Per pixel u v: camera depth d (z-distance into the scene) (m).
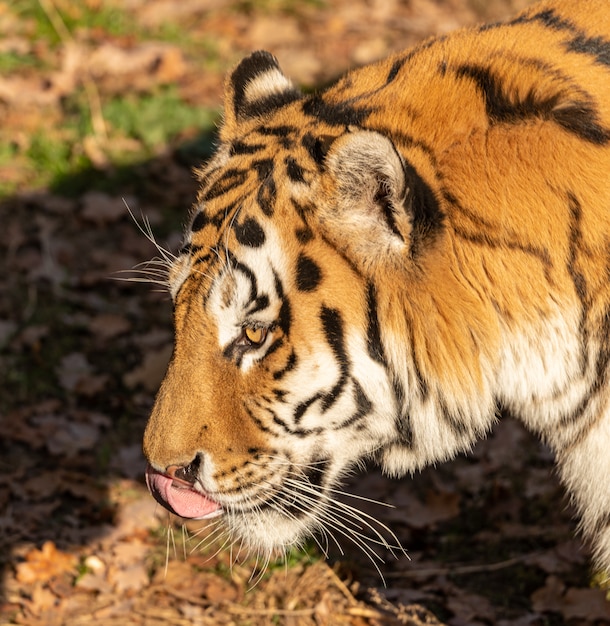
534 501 10.73
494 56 6.55
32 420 11.59
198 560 9.89
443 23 21.09
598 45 6.46
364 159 5.90
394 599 9.53
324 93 6.99
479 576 9.85
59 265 13.98
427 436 6.75
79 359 12.56
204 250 6.57
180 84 17.72
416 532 10.38
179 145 16.12
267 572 9.73
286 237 6.32
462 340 6.29
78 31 18.86
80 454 11.23
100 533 10.18
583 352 6.34
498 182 6.20
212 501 6.90
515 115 6.30
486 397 6.50
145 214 14.91
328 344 6.39
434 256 6.17
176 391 6.65
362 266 6.27
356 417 6.67
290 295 6.34
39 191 15.12
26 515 10.30
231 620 9.24
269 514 6.95
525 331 6.30
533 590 9.68
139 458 11.12
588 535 7.23
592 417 6.56
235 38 19.72
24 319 13.05
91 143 15.86
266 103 7.30
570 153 6.18
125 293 13.85
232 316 6.45
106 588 9.52
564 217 6.16
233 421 6.63
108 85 17.45
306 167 6.34
